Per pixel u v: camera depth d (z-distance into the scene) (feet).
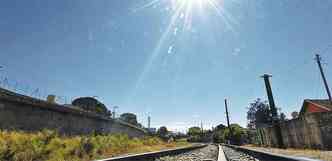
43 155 34.37
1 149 29.43
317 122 61.11
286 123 82.84
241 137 172.96
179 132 408.87
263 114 175.94
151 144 119.44
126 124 135.54
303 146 69.62
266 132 105.29
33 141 37.37
